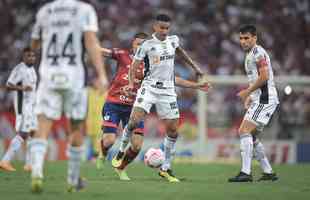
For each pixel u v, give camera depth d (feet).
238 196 64.75
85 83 61.82
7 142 163.02
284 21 237.25
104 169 106.93
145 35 92.68
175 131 83.35
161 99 82.17
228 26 233.55
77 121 61.87
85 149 155.84
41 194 62.75
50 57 61.36
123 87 96.68
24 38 227.81
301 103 170.81
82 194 63.82
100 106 152.87
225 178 90.84
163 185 75.66
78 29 60.90
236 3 242.37
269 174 87.25
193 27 232.73
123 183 77.77
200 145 166.71
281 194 67.26
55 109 61.62
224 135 169.99
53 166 115.24
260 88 83.46
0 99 192.03
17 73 102.63
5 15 235.61
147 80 82.53
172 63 82.17
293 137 169.99
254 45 83.66
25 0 239.09
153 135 164.55
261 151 86.94
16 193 64.23
